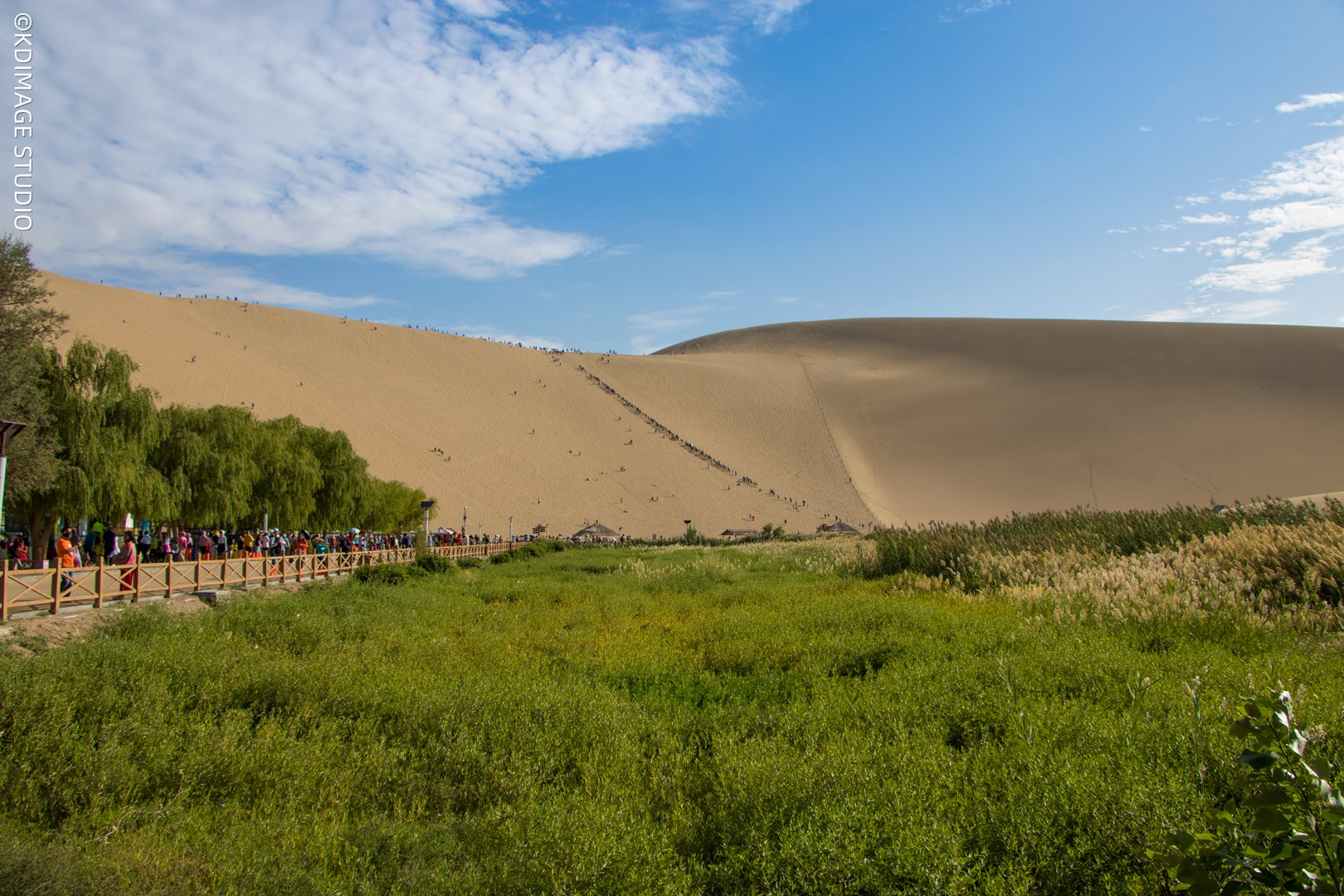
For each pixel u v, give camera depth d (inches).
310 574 1019.3
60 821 258.2
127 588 658.8
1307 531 609.6
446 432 3560.5
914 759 261.4
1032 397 4069.9
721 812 241.6
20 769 278.2
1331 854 133.9
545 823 232.8
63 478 973.8
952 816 223.5
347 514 1727.4
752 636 502.9
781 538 2437.3
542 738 313.9
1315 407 3619.6
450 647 501.4
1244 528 690.2
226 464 1250.6
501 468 3393.2
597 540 2628.0
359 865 222.1
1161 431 3570.4
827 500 3449.8
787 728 309.0
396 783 284.7
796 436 4065.0
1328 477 3041.3
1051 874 199.2
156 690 357.1
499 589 866.1
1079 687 345.1
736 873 212.8
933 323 5452.8
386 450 3228.3
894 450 3821.4
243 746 306.7
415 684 390.9
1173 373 4092.0
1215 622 446.3
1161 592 528.4
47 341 1086.4
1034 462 3496.6
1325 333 4355.3
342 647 499.8
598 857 212.5
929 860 199.5
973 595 647.8
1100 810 214.5
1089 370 4281.5
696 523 3223.4
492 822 244.8
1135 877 192.4
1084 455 3472.0
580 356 4980.3
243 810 265.6
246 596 743.1
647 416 4215.1
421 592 832.9
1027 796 227.6
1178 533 761.0
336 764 297.4
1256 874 138.8
